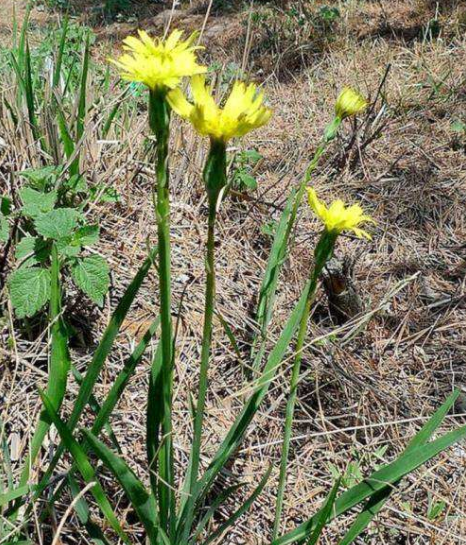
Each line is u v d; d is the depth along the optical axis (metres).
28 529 0.35
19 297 0.42
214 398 0.48
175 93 0.21
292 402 0.31
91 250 0.54
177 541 0.32
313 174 0.81
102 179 0.58
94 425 0.30
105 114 0.68
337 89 1.08
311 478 0.44
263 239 0.65
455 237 0.72
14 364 0.44
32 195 0.47
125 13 1.93
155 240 0.59
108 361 0.47
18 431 0.41
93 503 0.38
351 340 0.56
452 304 0.62
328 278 0.55
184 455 0.43
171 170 0.67
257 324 0.50
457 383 0.54
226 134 0.21
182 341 0.50
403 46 1.27
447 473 0.47
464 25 1.34
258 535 0.41
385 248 0.70
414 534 0.42
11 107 0.62
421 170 0.82
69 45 1.17
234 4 1.82
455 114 0.96
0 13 1.88
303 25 1.45
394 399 0.51
